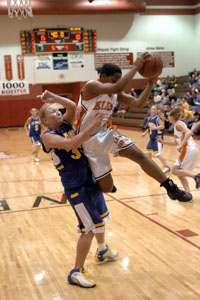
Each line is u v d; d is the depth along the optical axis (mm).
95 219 2939
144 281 2930
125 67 21031
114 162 8758
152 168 2891
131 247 3648
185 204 5137
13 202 5602
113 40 20703
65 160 2895
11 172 8047
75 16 20016
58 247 3721
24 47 19516
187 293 2711
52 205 5352
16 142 13727
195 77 18141
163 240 3814
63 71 20141
